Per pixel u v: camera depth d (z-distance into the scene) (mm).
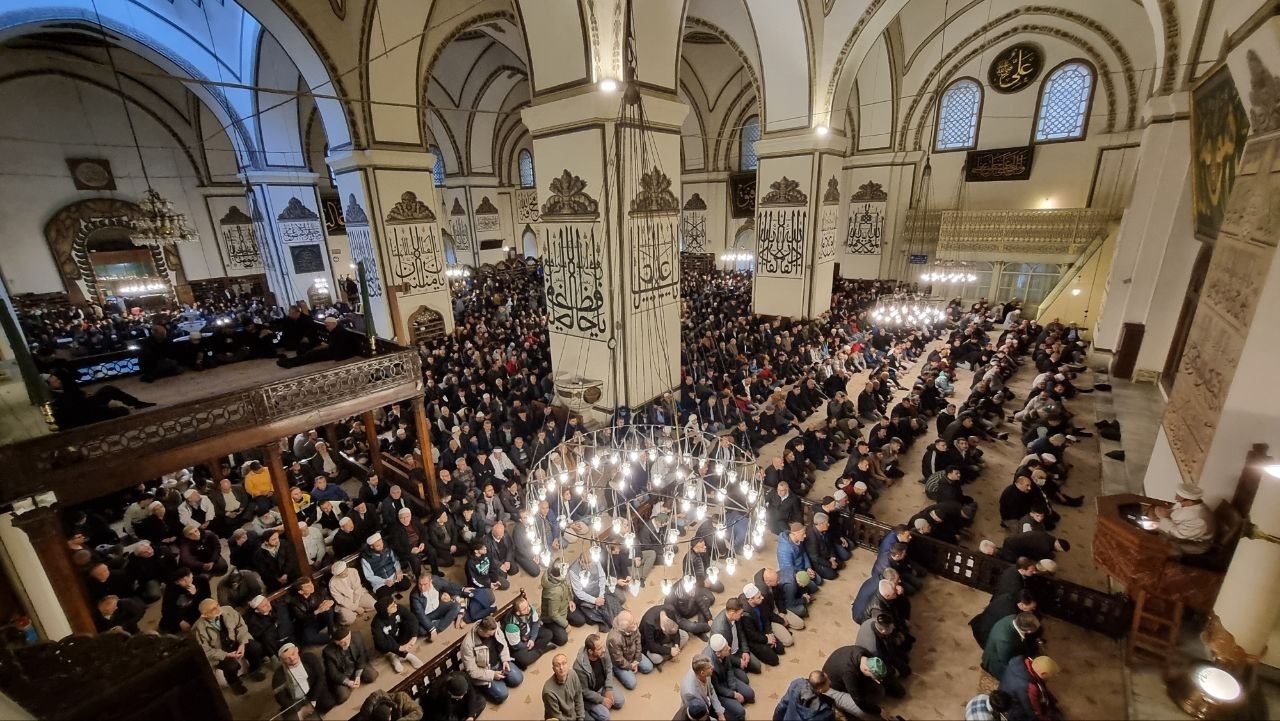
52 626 4910
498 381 11461
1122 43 15438
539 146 8961
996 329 16719
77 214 19453
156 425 5266
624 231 8562
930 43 17750
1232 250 5008
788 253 14266
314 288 20062
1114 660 4926
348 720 4844
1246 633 3668
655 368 9742
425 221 13547
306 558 6543
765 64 13039
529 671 5418
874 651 4816
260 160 18016
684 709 4492
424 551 6836
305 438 9023
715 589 6207
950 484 7219
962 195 19062
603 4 7523
